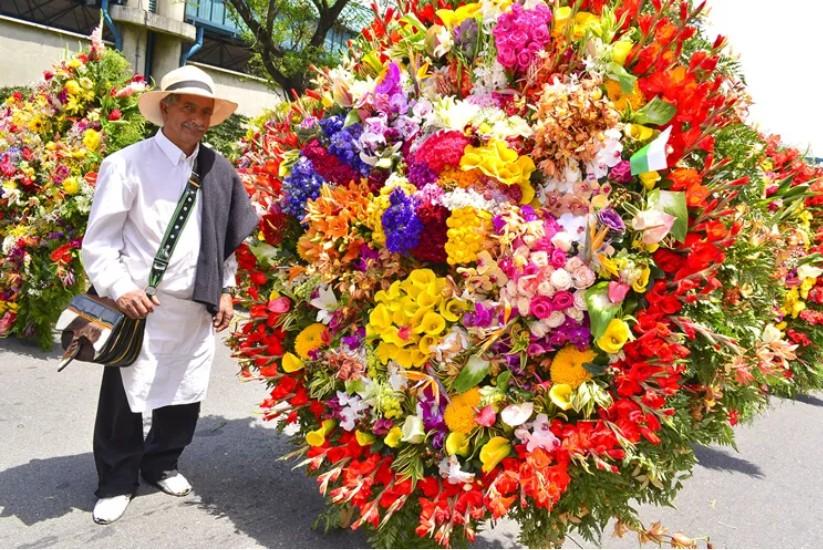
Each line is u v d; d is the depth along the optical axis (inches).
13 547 98.7
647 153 78.9
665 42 87.8
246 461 137.1
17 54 491.8
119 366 105.9
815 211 204.7
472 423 85.6
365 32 114.7
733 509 145.5
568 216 84.1
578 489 86.5
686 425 90.8
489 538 116.0
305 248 97.2
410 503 92.8
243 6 394.9
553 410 84.3
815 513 147.6
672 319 84.8
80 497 115.1
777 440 205.6
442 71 98.4
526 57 86.9
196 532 107.3
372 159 93.1
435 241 86.4
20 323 202.5
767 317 122.0
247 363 111.0
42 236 193.0
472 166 84.7
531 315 83.0
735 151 100.7
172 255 105.7
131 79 205.3
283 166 103.5
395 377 91.0
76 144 192.2
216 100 115.0
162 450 118.5
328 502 105.1
